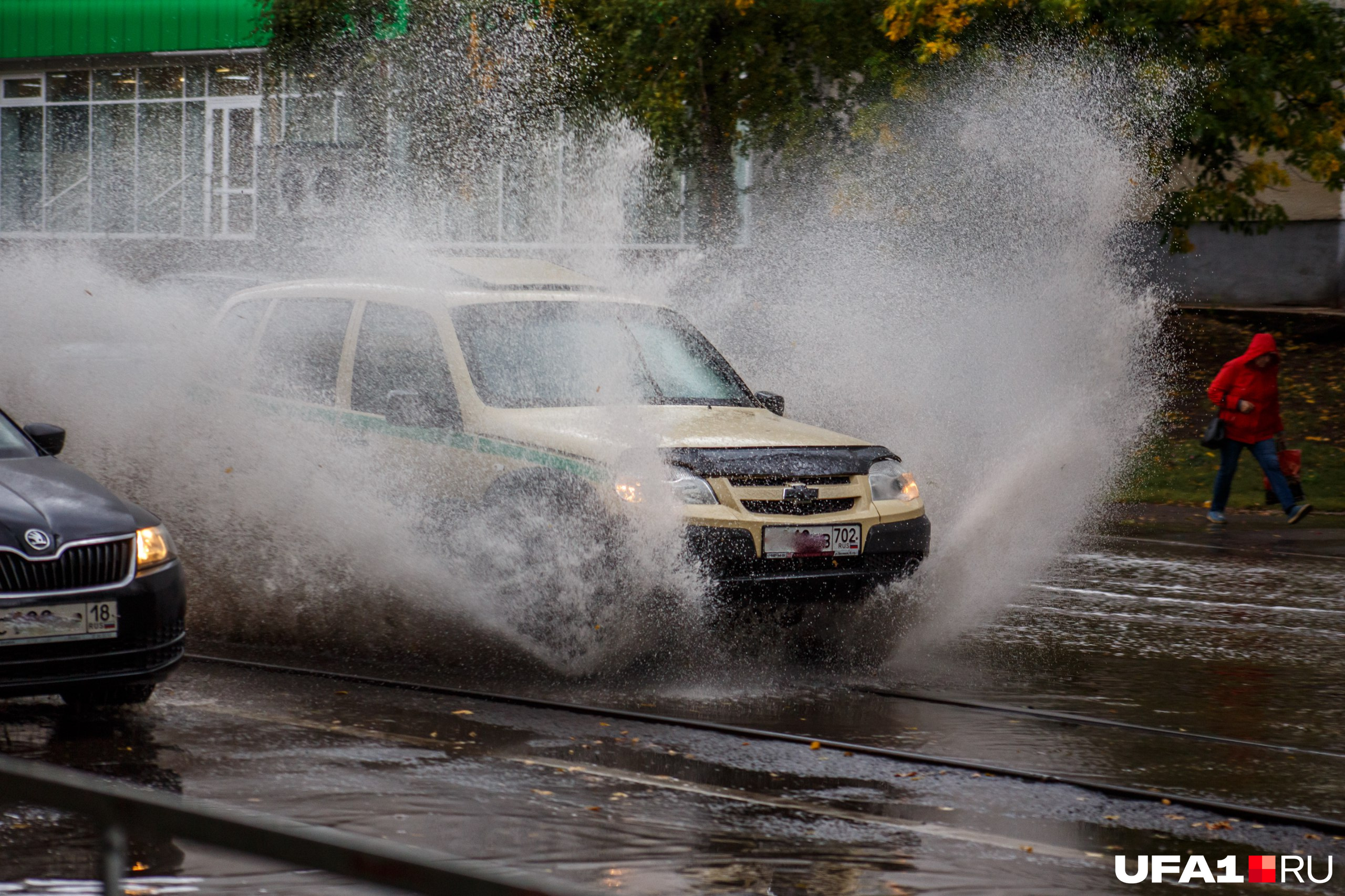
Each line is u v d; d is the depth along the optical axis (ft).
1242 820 27.91
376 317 46.47
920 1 93.09
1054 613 50.98
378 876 10.66
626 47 100.37
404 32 117.08
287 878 23.15
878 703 37.11
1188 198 109.19
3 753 30.66
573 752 31.78
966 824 27.22
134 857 24.03
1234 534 74.23
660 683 38.91
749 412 46.11
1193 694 38.75
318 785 28.68
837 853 25.20
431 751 31.53
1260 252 134.31
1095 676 40.81
